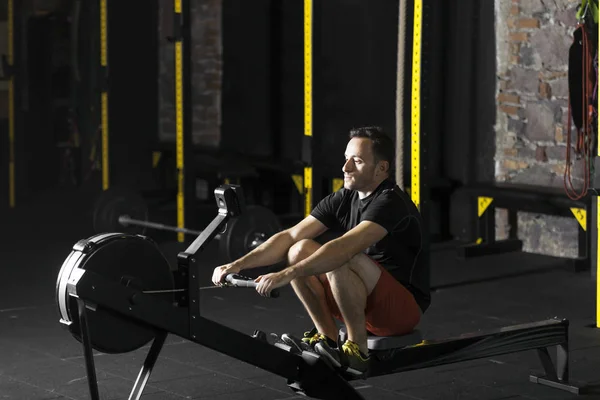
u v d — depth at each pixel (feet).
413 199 20.47
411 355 13.48
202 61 33.76
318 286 13.51
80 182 36.60
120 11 34.68
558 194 24.45
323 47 30.25
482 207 26.21
